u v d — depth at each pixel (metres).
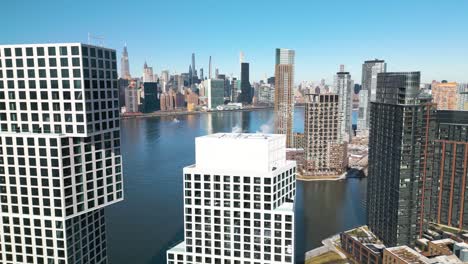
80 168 133.75
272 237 144.75
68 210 131.38
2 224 135.88
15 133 129.00
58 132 129.00
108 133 141.38
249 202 145.00
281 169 148.38
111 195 146.62
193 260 154.62
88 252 147.25
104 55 135.25
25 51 126.31
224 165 148.50
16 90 129.38
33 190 130.88
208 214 150.25
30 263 136.62
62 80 125.69
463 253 188.75
